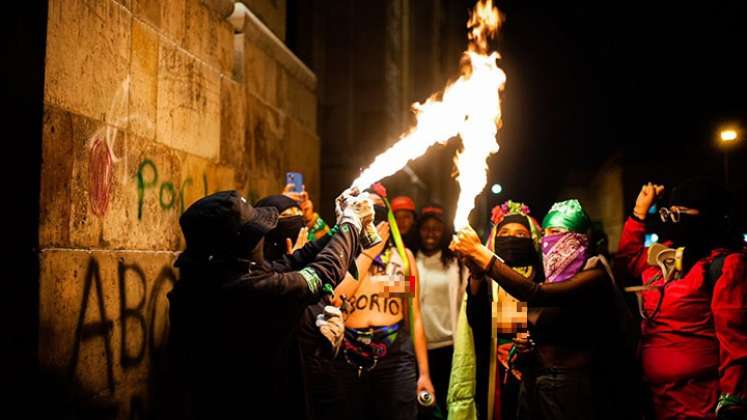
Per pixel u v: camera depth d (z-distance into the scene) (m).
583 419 3.17
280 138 5.61
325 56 10.49
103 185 2.90
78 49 2.71
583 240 3.36
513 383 3.51
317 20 10.22
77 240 2.70
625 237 4.42
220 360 2.42
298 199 4.46
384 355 3.90
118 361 3.02
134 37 3.19
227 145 4.41
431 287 5.16
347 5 10.54
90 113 2.80
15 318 2.46
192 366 2.47
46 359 2.48
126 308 3.09
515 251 3.61
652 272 3.54
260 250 2.54
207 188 4.07
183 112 3.75
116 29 3.02
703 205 3.26
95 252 2.83
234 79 4.67
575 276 3.25
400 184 12.73
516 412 3.47
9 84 2.53
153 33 3.40
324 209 10.20
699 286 3.19
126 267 3.09
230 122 4.47
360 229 2.78
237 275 2.39
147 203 3.31
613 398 3.22
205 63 4.08
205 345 2.41
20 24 2.53
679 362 3.19
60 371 2.58
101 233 2.88
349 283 3.75
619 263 4.42
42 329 2.46
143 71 3.28
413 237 5.48
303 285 2.46
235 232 2.41
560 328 3.23
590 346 3.25
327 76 10.46
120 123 3.05
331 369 3.72
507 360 3.52
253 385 2.44
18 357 2.45
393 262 4.11
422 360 4.23
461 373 3.64
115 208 3.00
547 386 3.24
